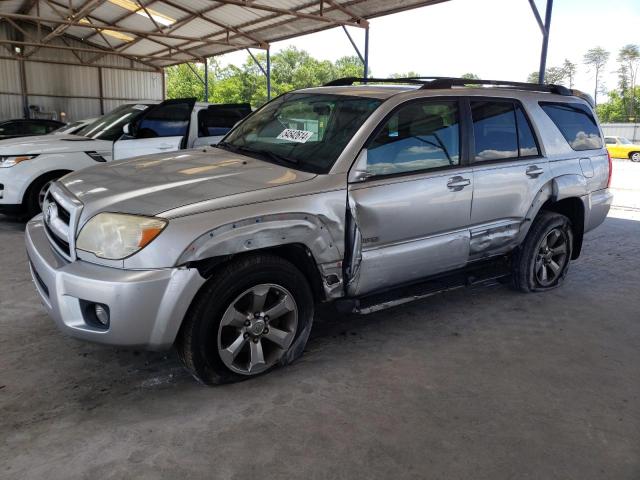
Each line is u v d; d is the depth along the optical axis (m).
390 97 3.57
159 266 2.65
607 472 2.43
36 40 22.02
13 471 2.28
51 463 2.34
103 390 2.97
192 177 3.16
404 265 3.58
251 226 2.84
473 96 4.00
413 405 2.92
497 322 4.15
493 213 4.07
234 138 4.20
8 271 4.95
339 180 3.19
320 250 3.14
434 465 2.43
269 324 3.13
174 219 2.67
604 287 5.13
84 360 3.30
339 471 2.36
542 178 4.39
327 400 2.93
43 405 2.80
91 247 2.74
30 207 6.67
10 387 2.96
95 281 2.62
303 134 3.67
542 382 3.24
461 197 3.79
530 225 4.46
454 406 2.93
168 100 7.54
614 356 3.64
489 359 3.52
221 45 18.22
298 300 3.17
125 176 3.31
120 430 2.60
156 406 2.82
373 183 3.33
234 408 2.82
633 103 74.25
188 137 7.51
